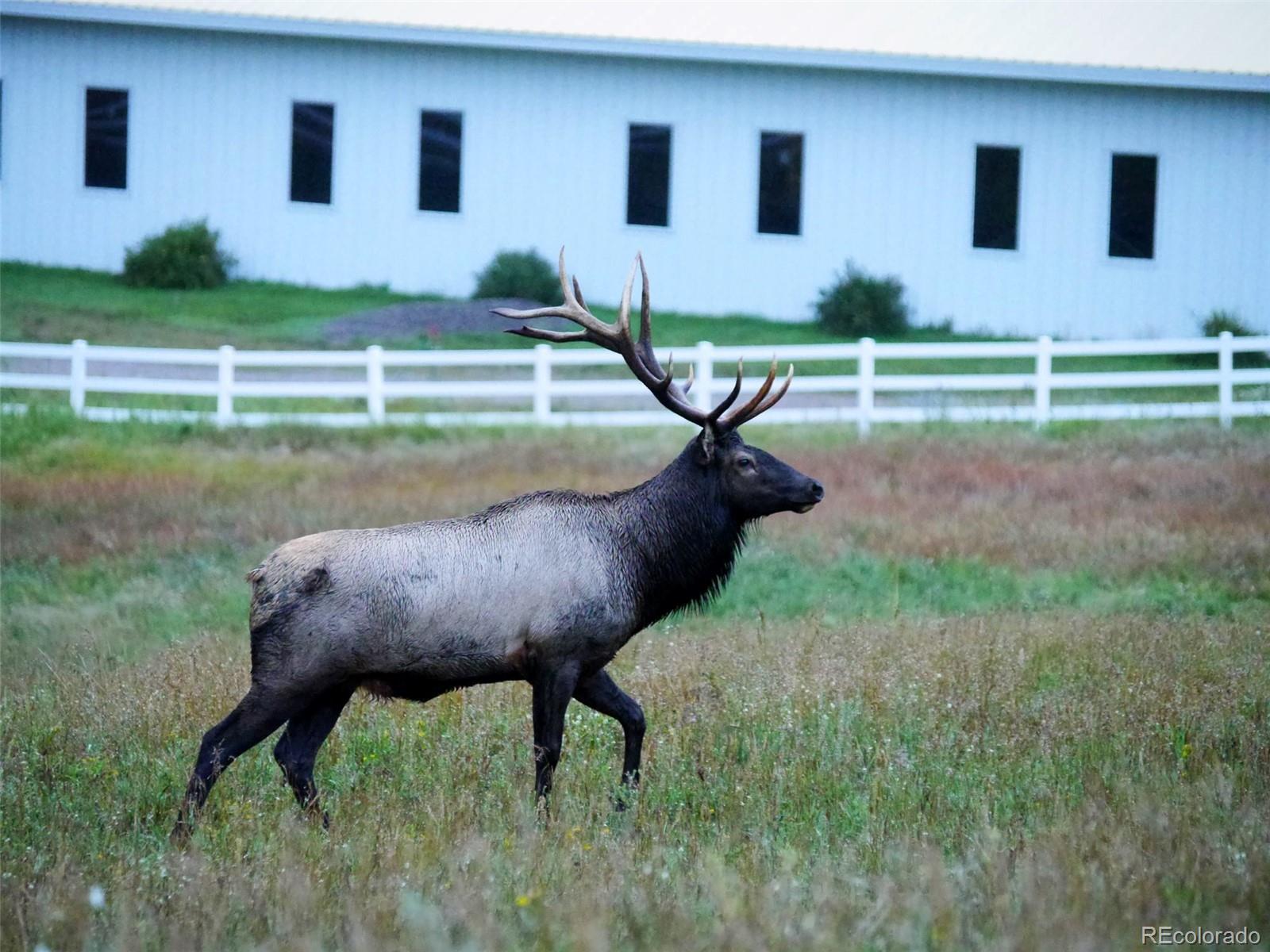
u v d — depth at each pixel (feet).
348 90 352.90
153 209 357.82
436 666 93.81
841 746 98.27
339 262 357.61
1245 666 121.08
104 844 82.02
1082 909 67.31
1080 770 94.73
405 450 237.04
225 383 254.06
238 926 68.03
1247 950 64.85
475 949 61.67
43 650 140.36
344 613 92.02
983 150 349.41
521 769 98.17
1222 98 345.10
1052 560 176.86
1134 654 126.21
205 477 214.69
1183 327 349.82
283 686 92.02
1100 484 211.61
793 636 136.05
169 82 353.72
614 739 106.32
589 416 258.16
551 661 94.84
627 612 97.55
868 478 215.72
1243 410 259.19
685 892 71.56
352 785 95.66
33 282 348.38
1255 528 187.62
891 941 64.08
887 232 351.46
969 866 73.67
